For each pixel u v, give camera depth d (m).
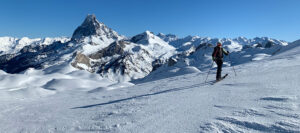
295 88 5.65
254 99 5.16
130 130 4.27
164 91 9.13
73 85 78.75
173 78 15.89
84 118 6.04
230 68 16.23
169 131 3.90
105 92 14.33
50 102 12.09
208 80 10.76
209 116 4.35
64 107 9.12
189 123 4.13
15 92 49.19
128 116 5.34
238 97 5.62
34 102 12.68
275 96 5.05
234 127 3.62
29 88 53.19
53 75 108.62
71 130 5.04
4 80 83.81
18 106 11.11
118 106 7.07
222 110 4.64
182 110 5.11
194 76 14.45
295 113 3.77
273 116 3.80
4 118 7.84
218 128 3.66
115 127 4.60
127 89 13.55
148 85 13.64
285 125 3.36
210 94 6.65
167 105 5.88
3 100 15.52
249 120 3.78
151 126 4.30
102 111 6.64
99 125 4.97
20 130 5.83
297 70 8.78
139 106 6.36
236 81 8.54
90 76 131.25
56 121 6.20
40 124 6.14
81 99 11.77
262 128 3.43
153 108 5.76
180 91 8.27
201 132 3.63
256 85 6.97
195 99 6.19
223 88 7.46
